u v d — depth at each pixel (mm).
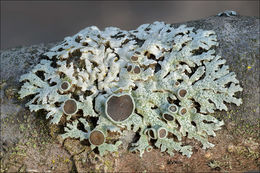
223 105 73
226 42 76
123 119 73
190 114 74
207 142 73
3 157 74
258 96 73
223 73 74
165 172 76
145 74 75
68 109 74
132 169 75
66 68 76
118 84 75
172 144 73
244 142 74
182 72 74
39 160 75
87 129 74
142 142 73
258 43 75
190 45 76
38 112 75
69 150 74
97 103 74
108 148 73
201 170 76
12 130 75
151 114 74
